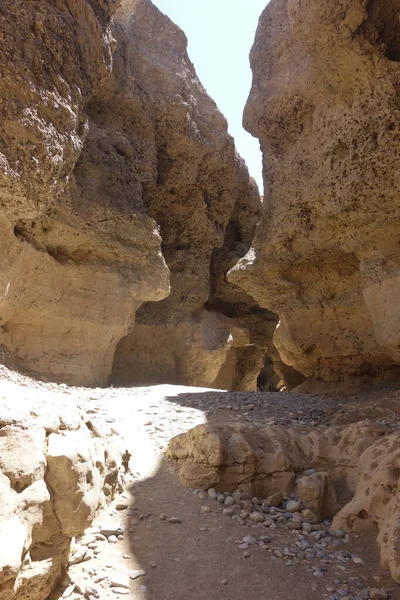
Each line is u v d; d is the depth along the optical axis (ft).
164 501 13.78
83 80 23.81
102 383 31.04
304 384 32.78
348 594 10.13
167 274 34.99
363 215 24.41
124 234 31.94
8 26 20.03
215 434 15.26
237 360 56.70
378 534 11.94
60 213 27.89
